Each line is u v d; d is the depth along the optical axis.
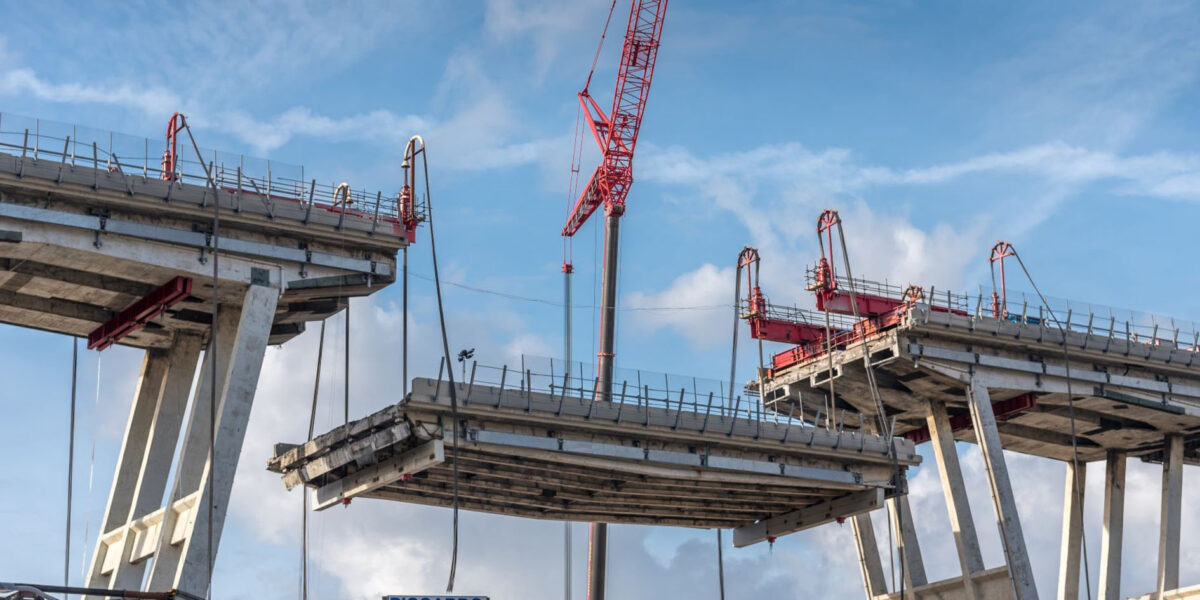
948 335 82.06
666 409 71.50
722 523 86.44
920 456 79.62
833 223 85.62
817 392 89.00
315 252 68.06
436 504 76.06
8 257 63.28
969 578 83.56
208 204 64.94
